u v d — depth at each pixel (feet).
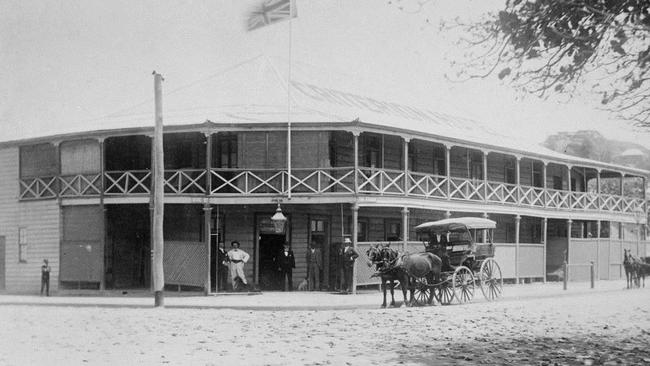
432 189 103.14
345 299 76.33
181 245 85.61
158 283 68.95
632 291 97.30
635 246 138.10
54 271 93.40
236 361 35.60
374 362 35.22
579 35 28.71
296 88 108.06
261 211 91.66
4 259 98.73
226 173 92.94
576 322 55.88
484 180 105.70
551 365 34.35
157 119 69.62
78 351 39.68
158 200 69.41
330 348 40.57
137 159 98.27
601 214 130.41
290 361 35.53
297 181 90.27
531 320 57.11
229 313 63.46
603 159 176.45
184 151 95.86
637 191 211.20
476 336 46.37
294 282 92.02
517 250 109.50
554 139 176.86
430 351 39.19
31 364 35.19
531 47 29.40
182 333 48.11
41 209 95.30
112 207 95.45
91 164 93.56
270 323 54.85
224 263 86.22
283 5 92.27
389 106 125.90
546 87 30.25
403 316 59.93
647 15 26.84
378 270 69.51
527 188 120.98
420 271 69.56
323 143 92.22
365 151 100.17
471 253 75.05
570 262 125.08
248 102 99.19
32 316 60.49
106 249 92.79
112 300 75.25
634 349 40.09
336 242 93.91
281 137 92.17
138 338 45.32
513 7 29.12
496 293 79.92
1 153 100.42
